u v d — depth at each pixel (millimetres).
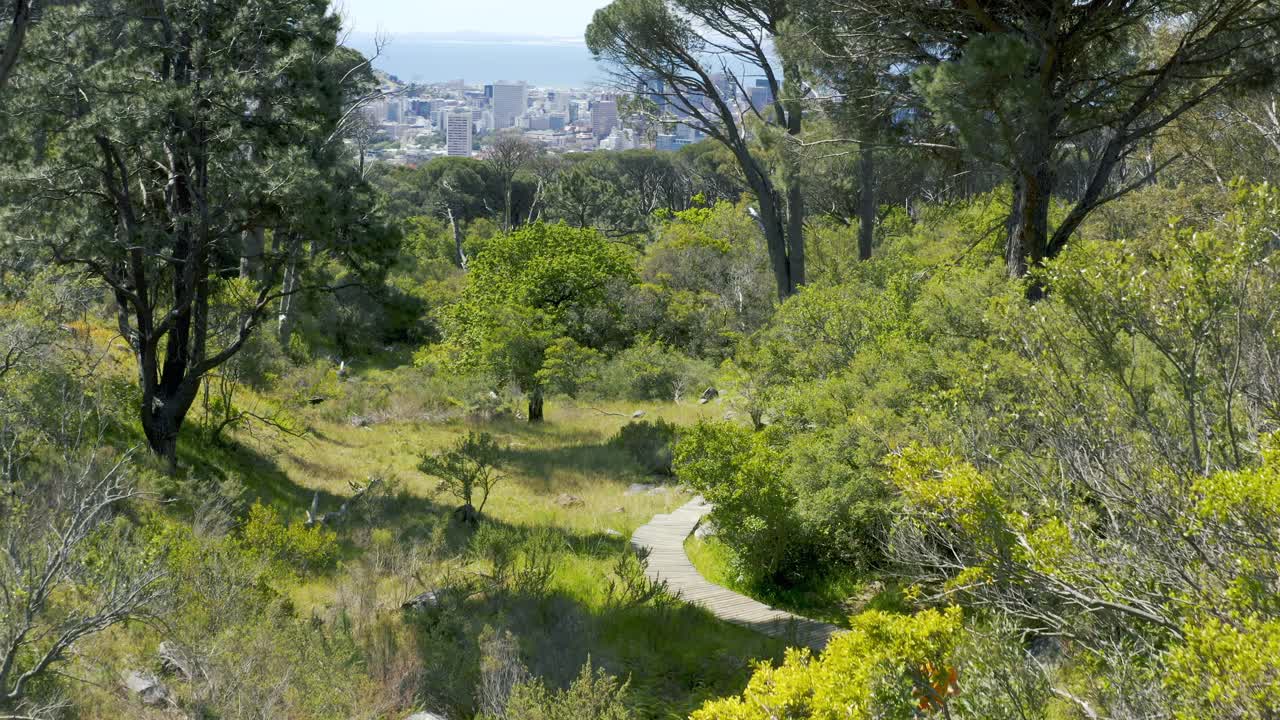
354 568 12414
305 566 12445
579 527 18156
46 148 15469
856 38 15008
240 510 14578
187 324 16703
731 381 23172
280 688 7988
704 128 27484
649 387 34875
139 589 7754
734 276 42594
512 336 30109
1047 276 6395
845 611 14047
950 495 5680
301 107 17094
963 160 14523
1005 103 12219
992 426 7258
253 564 10719
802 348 18438
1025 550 5512
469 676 9398
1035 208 13789
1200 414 6188
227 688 7852
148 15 15859
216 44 16406
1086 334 6512
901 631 5273
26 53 14078
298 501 17422
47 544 7637
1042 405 6664
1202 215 18172
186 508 13336
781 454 15938
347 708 8281
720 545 17250
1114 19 12938
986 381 7469
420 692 8969
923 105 14227
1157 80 13445
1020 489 6648
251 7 16141
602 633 11734
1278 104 20906
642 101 27328
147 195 17172
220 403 20359
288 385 26859
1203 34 13891
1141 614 5004
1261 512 4324
